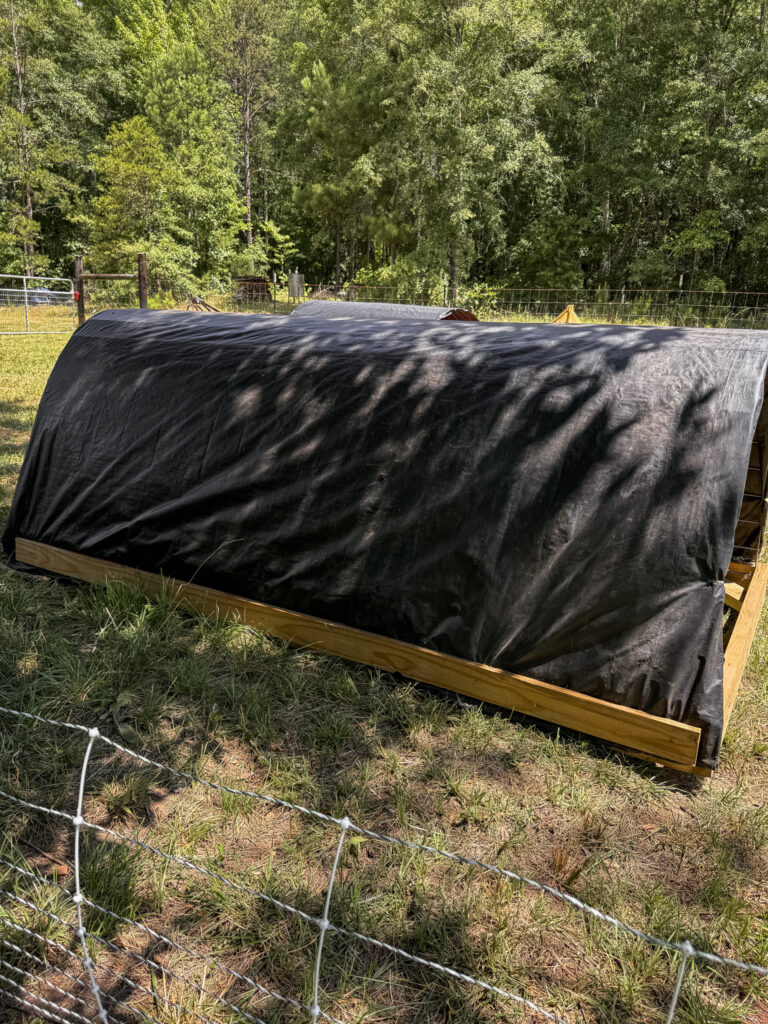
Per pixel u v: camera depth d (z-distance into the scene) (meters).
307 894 2.32
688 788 2.93
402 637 3.55
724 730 3.15
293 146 37.59
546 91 27.27
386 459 3.63
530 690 3.20
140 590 4.29
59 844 2.51
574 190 31.33
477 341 3.83
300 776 2.87
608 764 3.02
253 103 42.66
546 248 30.23
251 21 40.28
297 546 3.82
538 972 2.09
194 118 36.31
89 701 3.29
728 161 25.09
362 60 30.05
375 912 2.26
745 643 3.60
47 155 35.53
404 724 3.24
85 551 4.54
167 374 4.45
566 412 3.29
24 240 35.38
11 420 9.31
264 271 43.09
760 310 23.06
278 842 2.57
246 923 2.22
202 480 4.14
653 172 26.56
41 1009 1.94
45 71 37.00
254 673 3.61
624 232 30.73
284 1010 1.96
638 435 3.13
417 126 26.02
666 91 25.72
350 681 3.44
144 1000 1.99
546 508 3.22
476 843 2.58
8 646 3.71
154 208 31.34
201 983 2.04
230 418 4.12
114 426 4.52
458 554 3.38
